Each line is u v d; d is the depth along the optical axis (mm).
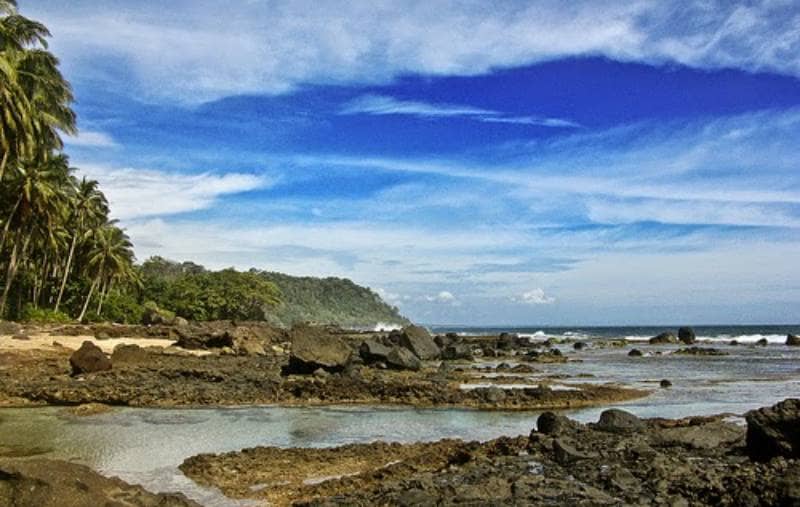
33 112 48969
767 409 15242
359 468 16297
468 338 94625
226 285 132875
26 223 61594
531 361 57844
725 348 80000
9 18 52406
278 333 82375
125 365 37188
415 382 33812
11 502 9352
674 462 14617
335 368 36531
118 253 85875
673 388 34969
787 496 10492
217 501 13469
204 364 40906
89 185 80500
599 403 29281
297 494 13938
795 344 87500
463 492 12281
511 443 17844
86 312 85750
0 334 48812
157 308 96688
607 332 194750
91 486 9844
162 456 17922
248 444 19875
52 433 21047
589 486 12844
